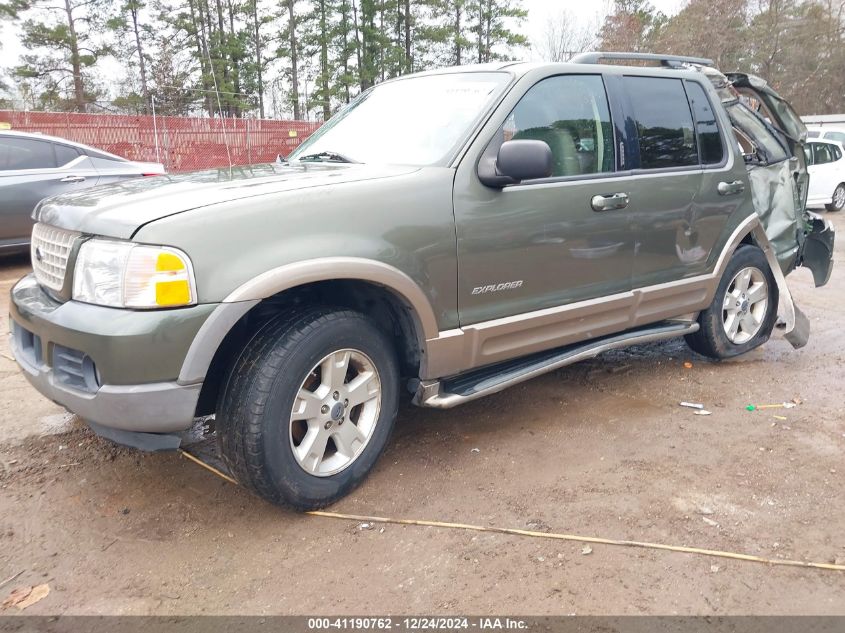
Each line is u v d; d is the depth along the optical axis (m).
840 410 4.09
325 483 2.92
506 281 3.38
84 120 15.41
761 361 5.06
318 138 4.05
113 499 3.07
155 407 2.49
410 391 3.31
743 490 3.13
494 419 3.95
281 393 2.68
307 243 2.70
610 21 40.59
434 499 3.05
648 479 3.23
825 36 39.59
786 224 5.18
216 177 3.19
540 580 2.50
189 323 2.48
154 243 2.46
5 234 7.75
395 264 2.94
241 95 35.09
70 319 2.55
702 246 4.40
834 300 7.08
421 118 3.60
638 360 5.05
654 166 4.09
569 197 3.56
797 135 5.25
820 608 2.35
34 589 2.47
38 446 3.59
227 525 2.87
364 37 34.81
